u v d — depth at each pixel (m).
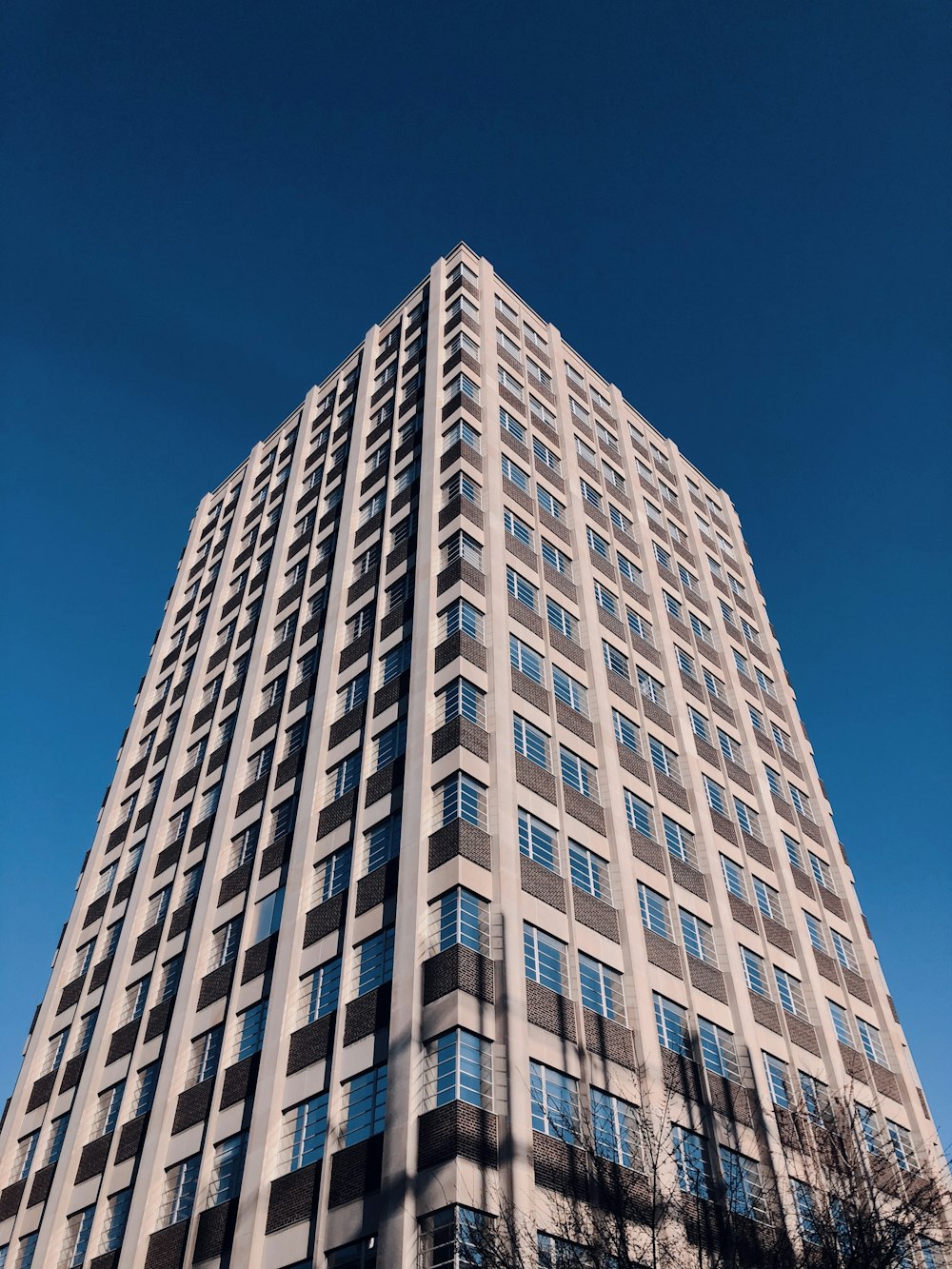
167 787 48.09
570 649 39.50
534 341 56.81
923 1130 37.41
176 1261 27.66
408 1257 21.12
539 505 45.19
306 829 34.84
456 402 46.06
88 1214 33.09
